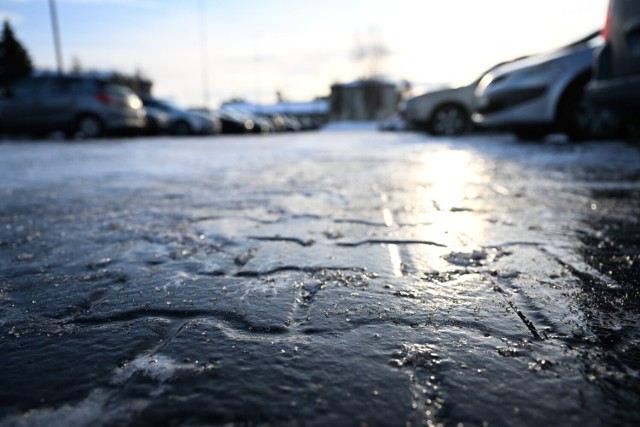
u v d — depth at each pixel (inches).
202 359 35.0
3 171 183.3
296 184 139.5
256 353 35.8
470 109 381.1
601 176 140.6
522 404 29.0
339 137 568.1
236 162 221.6
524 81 230.2
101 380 32.4
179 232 78.6
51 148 333.1
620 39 156.5
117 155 270.5
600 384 31.1
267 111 2568.9
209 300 47.4
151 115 598.2
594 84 169.6
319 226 82.2
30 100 438.3
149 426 27.4
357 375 32.4
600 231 75.5
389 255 63.2
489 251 64.6
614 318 41.8
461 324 40.8
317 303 46.1
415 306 45.1
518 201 103.9
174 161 229.3
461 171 162.7
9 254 65.5
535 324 40.7
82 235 76.9
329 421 27.6
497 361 34.1
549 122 226.4
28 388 31.5
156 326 41.2
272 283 52.3
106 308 45.7
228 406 29.1
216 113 809.5
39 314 44.5
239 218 90.0
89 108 440.1
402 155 239.9
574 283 51.2
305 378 32.1
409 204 103.0
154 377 32.6
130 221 88.3
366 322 41.4
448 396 29.8
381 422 27.5
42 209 101.4
